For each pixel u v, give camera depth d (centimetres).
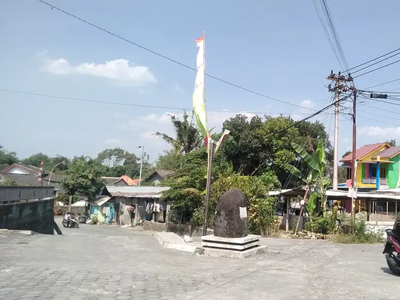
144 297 578
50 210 2373
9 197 1662
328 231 1939
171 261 951
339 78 2438
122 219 3703
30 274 685
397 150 3666
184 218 2380
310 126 3525
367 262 1049
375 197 2536
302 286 702
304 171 3128
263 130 3073
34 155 10662
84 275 705
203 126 1367
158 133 3622
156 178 4312
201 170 2269
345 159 3812
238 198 1135
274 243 1543
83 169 4931
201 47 1442
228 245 1091
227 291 639
